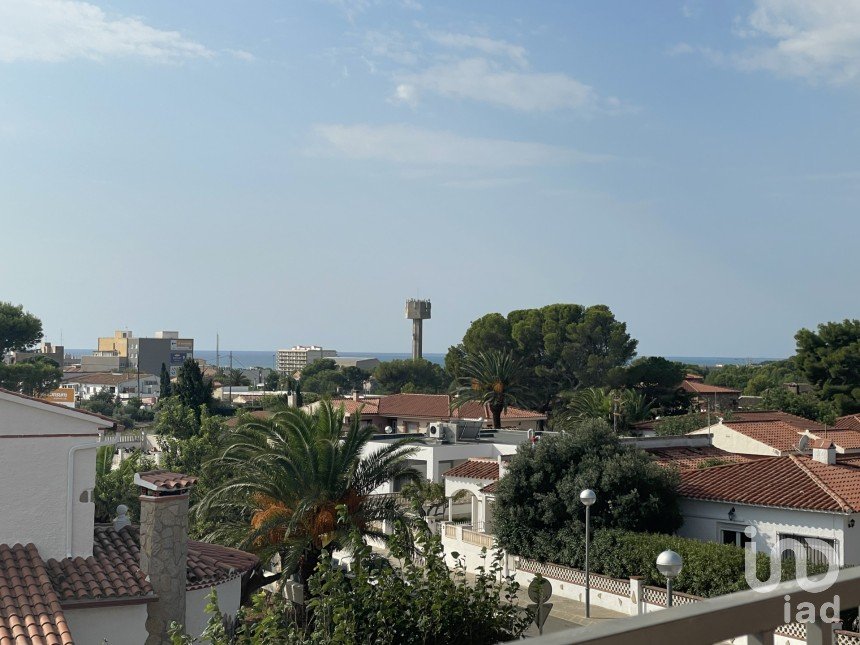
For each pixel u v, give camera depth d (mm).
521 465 32750
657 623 2678
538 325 81938
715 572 25656
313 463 26969
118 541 19953
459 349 88688
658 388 77438
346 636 11484
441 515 43594
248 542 26156
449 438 50875
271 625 11797
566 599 29859
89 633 17688
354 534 13398
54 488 18688
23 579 17375
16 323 102812
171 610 18641
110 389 154375
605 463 30641
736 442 44031
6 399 18203
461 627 12742
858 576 3328
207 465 30781
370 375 169625
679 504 31016
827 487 27812
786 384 100812
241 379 170375
